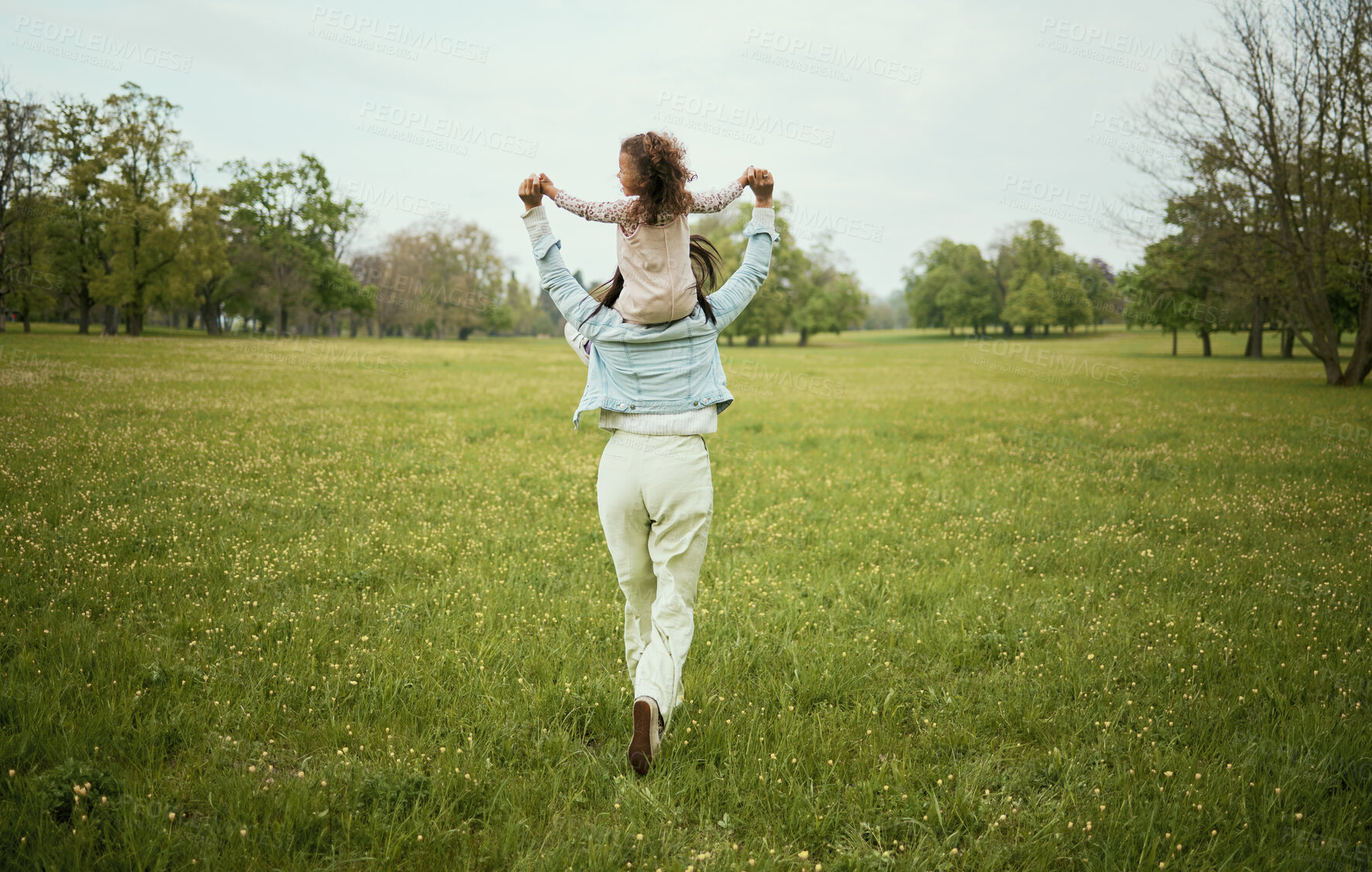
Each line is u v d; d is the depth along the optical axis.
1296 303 22.84
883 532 6.18
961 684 3.50
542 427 12.02
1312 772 2.74
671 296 2.54
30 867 2.06
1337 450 10.45
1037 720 3.15
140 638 3.60
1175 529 6.39
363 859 2.20
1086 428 13.02
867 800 2.59
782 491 7.67
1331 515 6.78
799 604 4.48
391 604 4.30
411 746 2.82
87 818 2.25
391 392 17.25
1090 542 5.89
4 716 2.80
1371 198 20.09
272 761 2.72
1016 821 2.53
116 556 4.76
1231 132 20.95
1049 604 4.52
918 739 3.01
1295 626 4.14
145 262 43.22
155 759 2.65
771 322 68.56
